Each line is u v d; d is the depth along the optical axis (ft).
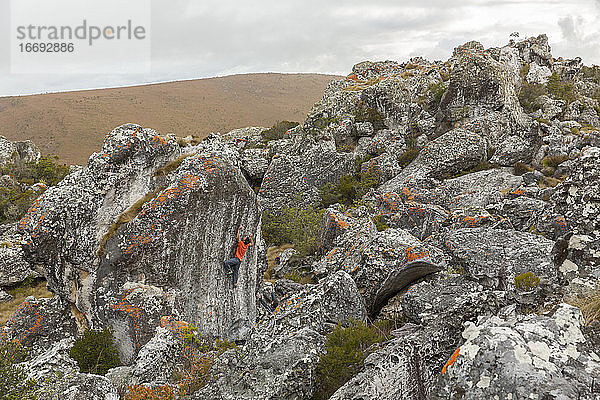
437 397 18.29
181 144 57.41
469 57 132.26
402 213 81.41
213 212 50.78
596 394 15.72
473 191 86.63
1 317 80.43
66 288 47.47
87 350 42.14
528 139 107.04
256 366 29.01
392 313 40.81
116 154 49.16
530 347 17.48
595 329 19.56
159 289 47.91
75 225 46.37
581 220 36.42
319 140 131.95
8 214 134.51
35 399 29.07
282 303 38.78
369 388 22.85
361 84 177.99
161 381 36.99
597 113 148.25
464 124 122.21
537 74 177.06
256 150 137.39
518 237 39.14
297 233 97.35
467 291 32.91
